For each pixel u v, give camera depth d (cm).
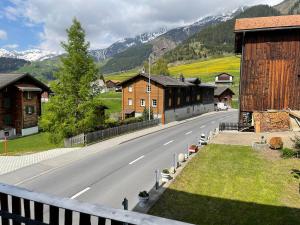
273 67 3086
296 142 2236
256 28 2995
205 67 17050
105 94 10169
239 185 1641
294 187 1598
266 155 2262
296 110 3039
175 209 1348
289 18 3153
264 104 3145
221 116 6562
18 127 4575
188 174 1848
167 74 9994
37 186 1789
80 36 3103
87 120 3020
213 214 1295
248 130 3281
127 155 2612
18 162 2364
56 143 3155
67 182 1861
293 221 1211
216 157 2252
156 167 2188
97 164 2303
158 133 4022
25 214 279
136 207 1386
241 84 3197
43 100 9869
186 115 6438
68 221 257
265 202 1411
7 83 4241
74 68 3095
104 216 231
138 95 5541
